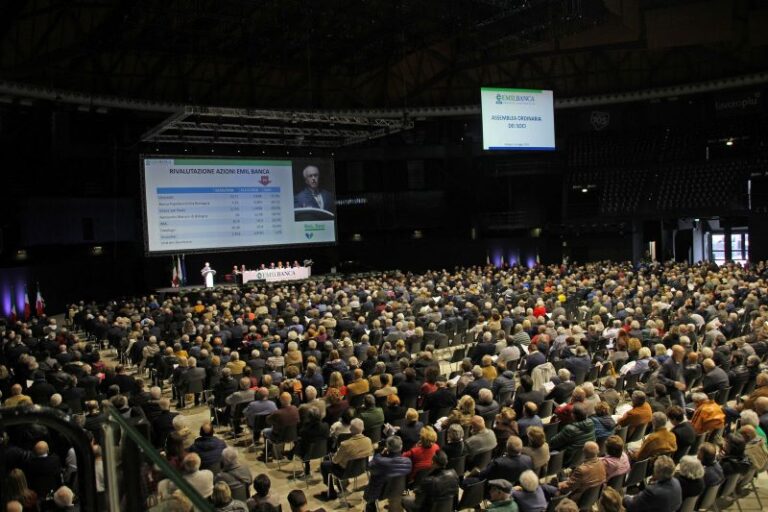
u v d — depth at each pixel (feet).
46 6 82.38
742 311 58.03
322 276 115.44
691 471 22.45
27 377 44.60
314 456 31.53
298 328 57.57
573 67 129.39
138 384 42.06
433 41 109.60
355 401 38.24
